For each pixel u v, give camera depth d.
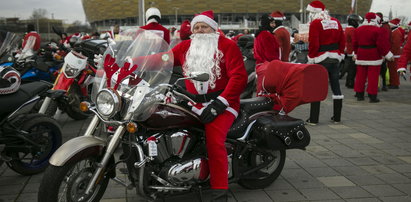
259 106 4.20
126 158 3.35
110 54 3.45
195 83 3.67
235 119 3.97
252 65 7.66
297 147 4.17
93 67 7.13
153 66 3.42
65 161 3.12
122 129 3.28
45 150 4.86
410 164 5.10
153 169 3.45
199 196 3.68
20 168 4.65
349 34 11.56
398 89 11.79
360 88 9.68
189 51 3.75
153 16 7.04
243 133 3.95
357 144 5.98
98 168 3.26
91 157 3.33
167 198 3.87
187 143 3.53
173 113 3.40
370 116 7.95
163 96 3.33
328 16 7.11
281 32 7.47
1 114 4.42
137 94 3.21
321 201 4.02
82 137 3.32
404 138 6.31
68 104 6.66
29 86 4.76
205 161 3.60
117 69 3.34
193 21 3.80
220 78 3.71
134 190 4.22
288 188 4.35
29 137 4.59
